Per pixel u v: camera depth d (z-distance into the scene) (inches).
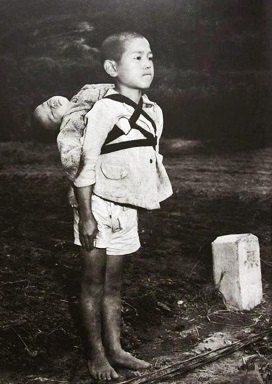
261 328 155.3
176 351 140.5
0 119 347.6
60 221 229.9
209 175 341.4
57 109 118.0
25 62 338.6
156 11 362.6
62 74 339.9
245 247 167.0
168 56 408.5
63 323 142.9
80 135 115.2
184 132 419.5
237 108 416.5
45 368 126.9
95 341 122.1
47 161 331.3
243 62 404.2
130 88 118.1
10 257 183.9
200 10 380.5
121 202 117.5
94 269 118.6
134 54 116.1
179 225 243.0
